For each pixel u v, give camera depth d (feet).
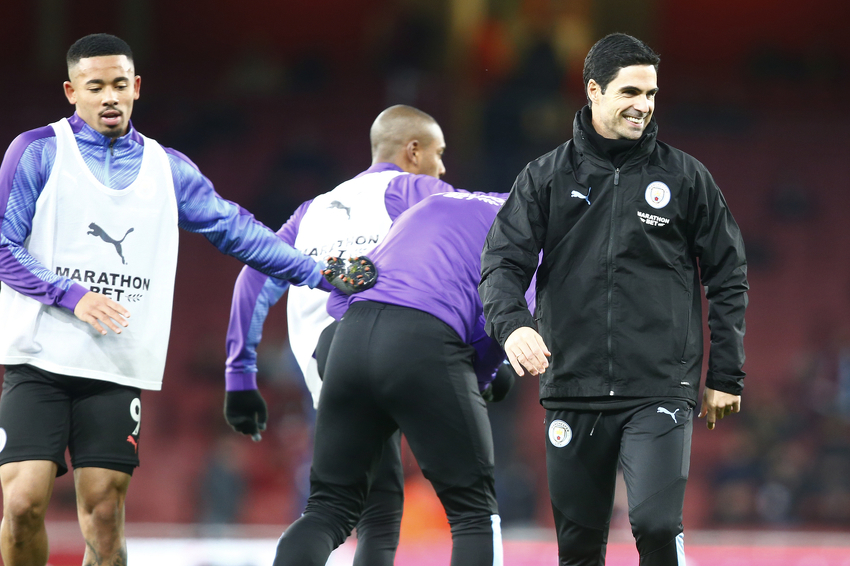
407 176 45.80
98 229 39.86
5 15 203.72
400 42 190.39
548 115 164.86
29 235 39.40
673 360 36.32
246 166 189.16
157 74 201.05
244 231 42.47
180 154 42.32
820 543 73.61
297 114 197.88
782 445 137.08
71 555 70.90
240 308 47.52
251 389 48.47
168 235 41.27
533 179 37.60
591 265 36.76
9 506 38.04
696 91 204.74
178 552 68.39
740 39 213.87
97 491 39.34
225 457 126.21
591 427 37.17
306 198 175.52
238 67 203.51
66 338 39.27
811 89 210.18
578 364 36.83
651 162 37.06
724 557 69.26
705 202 36.88
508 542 71.26
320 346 44.01
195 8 208.74
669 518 34.24
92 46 39.60
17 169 38.73
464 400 36.09
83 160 39.75
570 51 200.13
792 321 175.94
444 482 36.24
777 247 187.11
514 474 121.49
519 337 34.58
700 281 38.50
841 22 213.46
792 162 199.11
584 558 38.73
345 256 44.91
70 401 39.99
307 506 36.86
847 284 181.57
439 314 36.55
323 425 37.04
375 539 42.65
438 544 87.51
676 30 213.66
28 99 192.75
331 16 209.97
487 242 37.70
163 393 153.69
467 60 198.18
